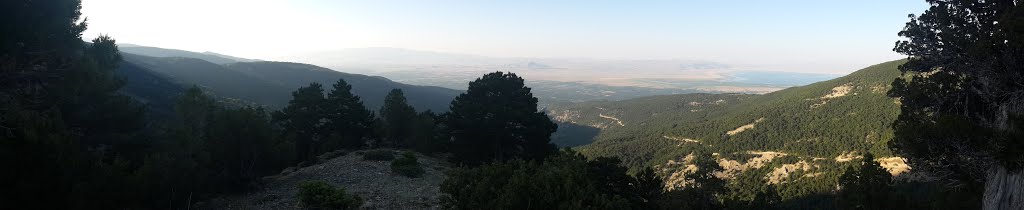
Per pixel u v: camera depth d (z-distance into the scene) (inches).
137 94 3376.0
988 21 532.1
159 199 747.4
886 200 629.0
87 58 882.8
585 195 546.9
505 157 1545.3
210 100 1305.4
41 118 634.8
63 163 624.4
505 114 1451.8
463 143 1512.1
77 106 862.5
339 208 806.5
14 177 581.9
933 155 544.1
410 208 852.0
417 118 2121.1
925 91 595.2
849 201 674.8
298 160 1748.3
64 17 876.0
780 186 3944.4
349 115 1924.2
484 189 565.6
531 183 554.9
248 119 1015.0
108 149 882.8
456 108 1576.0
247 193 973.8
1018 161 428.5
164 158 783.1
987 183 535.8
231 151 986.7
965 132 480.4
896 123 636.7
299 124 1811.0
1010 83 493.4
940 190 652.7
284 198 926.4
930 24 569.0
